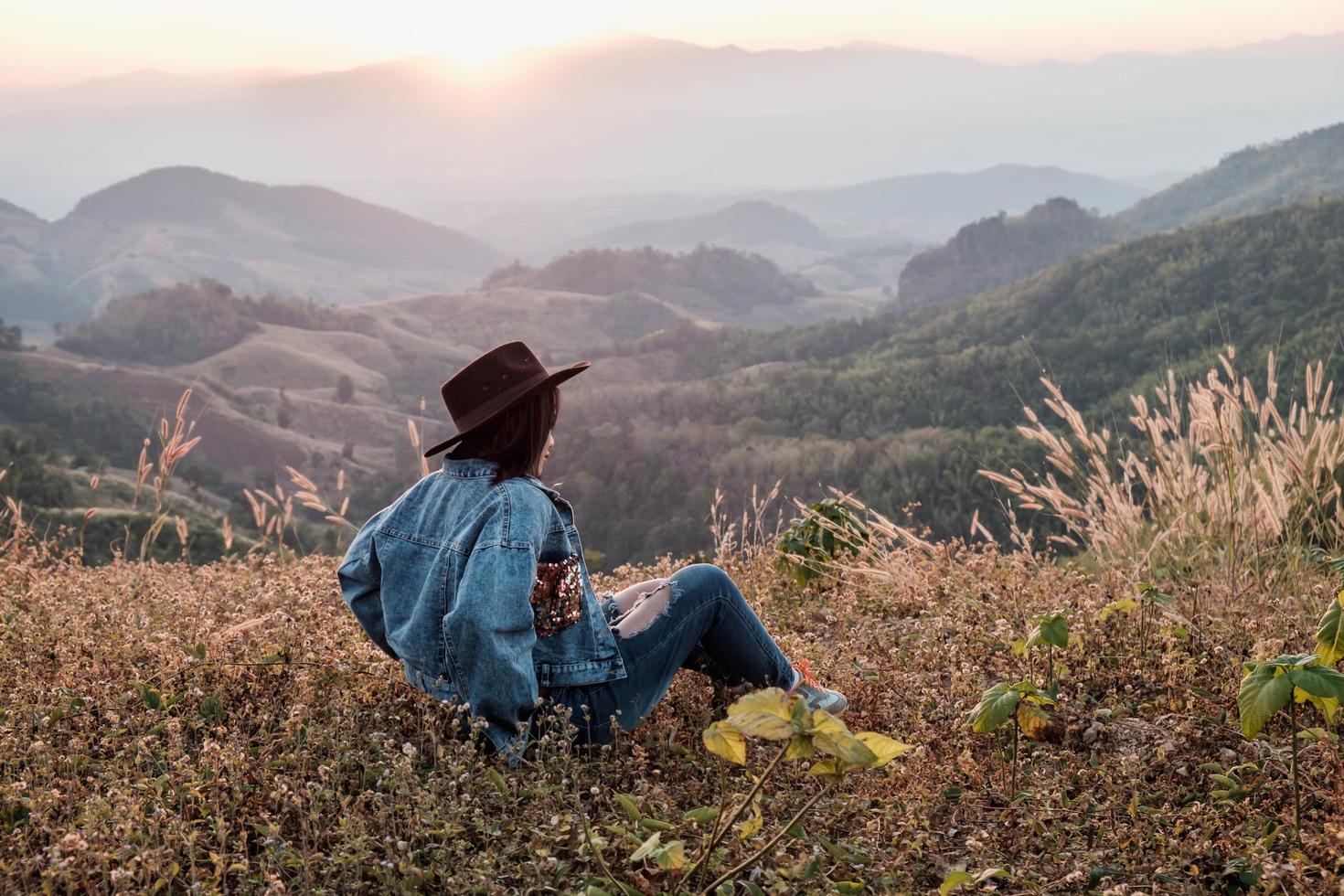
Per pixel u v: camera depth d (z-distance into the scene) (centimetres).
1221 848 225
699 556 503
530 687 242
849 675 327
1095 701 318
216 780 232
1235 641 341
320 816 226
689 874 200
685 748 279
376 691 288
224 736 266
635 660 271
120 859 197
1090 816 247
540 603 253
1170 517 443
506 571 238
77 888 204
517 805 238
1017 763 273
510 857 223
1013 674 326
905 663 350
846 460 11794
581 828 224
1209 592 402
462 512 252
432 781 233
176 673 291
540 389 254
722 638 289
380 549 260
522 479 256
